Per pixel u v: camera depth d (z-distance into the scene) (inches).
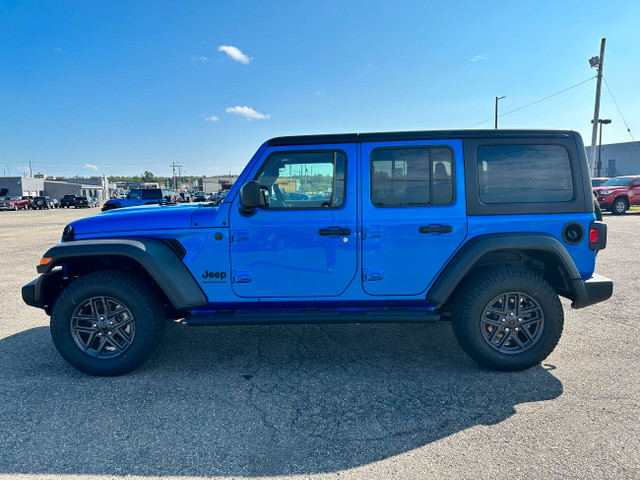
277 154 142.0
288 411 118.1
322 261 139.5
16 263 363.6
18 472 93.2
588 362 146.5
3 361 154.6
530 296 136.0
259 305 142.9
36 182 2608.3
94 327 139.4
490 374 138.9
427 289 140.5
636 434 103.4
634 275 271.3
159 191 1131.9
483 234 138.7
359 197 140.1
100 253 133.9
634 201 719.7
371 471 92.4
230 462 96.2
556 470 91.0
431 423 110.9
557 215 140.3
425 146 140.9
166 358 155.9
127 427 110.8
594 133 928.9
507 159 141.6
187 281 139.1
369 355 156.6
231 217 139.8
